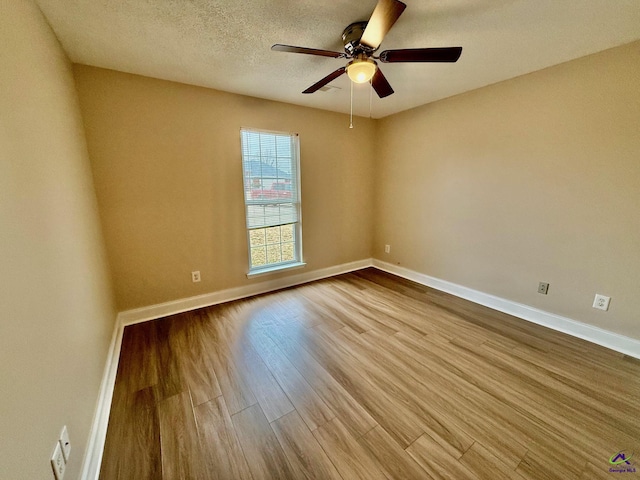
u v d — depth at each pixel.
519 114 2.51
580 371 1.90
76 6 1.47
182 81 2.53
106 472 1.25
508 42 1.91
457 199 3.14
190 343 2.28
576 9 1.55
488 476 1.21
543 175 2.42
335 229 3.93
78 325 1.36
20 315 0.82
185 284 2.85
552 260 2.44
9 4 1.03
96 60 2.09
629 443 1.36
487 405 1.61
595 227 2.18
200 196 2.80
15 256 0.84
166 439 1.41
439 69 2.33
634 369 1.91
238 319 2.69
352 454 1.33
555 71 2.26
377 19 1.36
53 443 0.94
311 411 1.59
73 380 1.20
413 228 3.71
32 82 1.19
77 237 1.57
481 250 2.97
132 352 2.15
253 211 3.20
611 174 2.06
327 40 1.88
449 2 1.49
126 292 2.55
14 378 0.75
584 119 2.14
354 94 2.94
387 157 3.94
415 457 1.30
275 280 3.46
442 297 3.21
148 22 1.64
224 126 2.83
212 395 1.71
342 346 2.23
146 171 2.50
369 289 3.47
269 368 1.96
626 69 1.93
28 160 1.04
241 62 2.17
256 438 1.42
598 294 2.21
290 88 2.73
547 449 1.34
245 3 1.49
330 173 3.72
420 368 1.95
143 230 2.56
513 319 2.66
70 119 1.81
